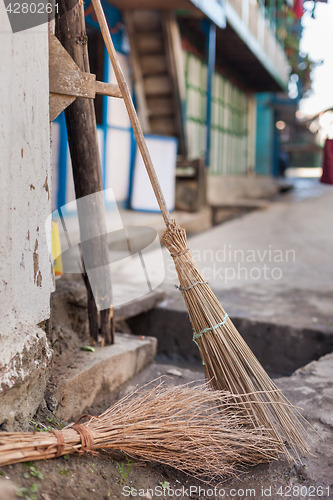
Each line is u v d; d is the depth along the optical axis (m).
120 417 2.19
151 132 9.92
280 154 23.45
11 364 2.03
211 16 9.09
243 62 14.20
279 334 4.16
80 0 2.65
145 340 3.50
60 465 1.97
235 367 2.37
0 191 1.95
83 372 2.75
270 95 19.83
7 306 2.03
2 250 1.98
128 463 2.22
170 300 4.79
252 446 2.24
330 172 5.55
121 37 8.61
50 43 2.36
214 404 2.42
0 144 1.93
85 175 2.88
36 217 2.19
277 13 15.48
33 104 2.12
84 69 2.70
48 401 2.41
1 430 2.02
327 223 9.84
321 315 4.45
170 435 2.15
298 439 2.35
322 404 2.81
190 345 4.43
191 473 2.29
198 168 10.20
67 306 3.24
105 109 8.10
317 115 5.55
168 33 8.63
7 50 1.93
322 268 6.35
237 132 16.11
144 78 9.26
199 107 12.17
